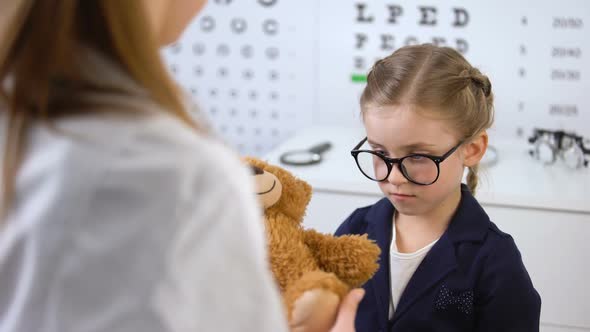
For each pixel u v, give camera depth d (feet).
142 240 1.16
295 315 2.00
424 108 2.52
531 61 6.13
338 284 2.06
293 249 2.31
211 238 1.21
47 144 1.19
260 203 2.34
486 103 2.78
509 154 5.70
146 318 1.15
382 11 6.30
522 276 2.64
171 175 1.18
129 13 1.25
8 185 1.19
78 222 1.14
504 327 2.60
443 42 6.27
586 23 5.94
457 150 2.63
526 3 6.00
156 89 1.29
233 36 6.69
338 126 6.70
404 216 2.90
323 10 6.41
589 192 4.65
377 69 2.77
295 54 6.61
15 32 1.21
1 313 1.21
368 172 2.84
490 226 2.74
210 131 1.42
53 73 1.19
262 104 6.84
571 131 6.19
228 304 1.25
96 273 1.15
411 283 2.73
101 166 1.16
